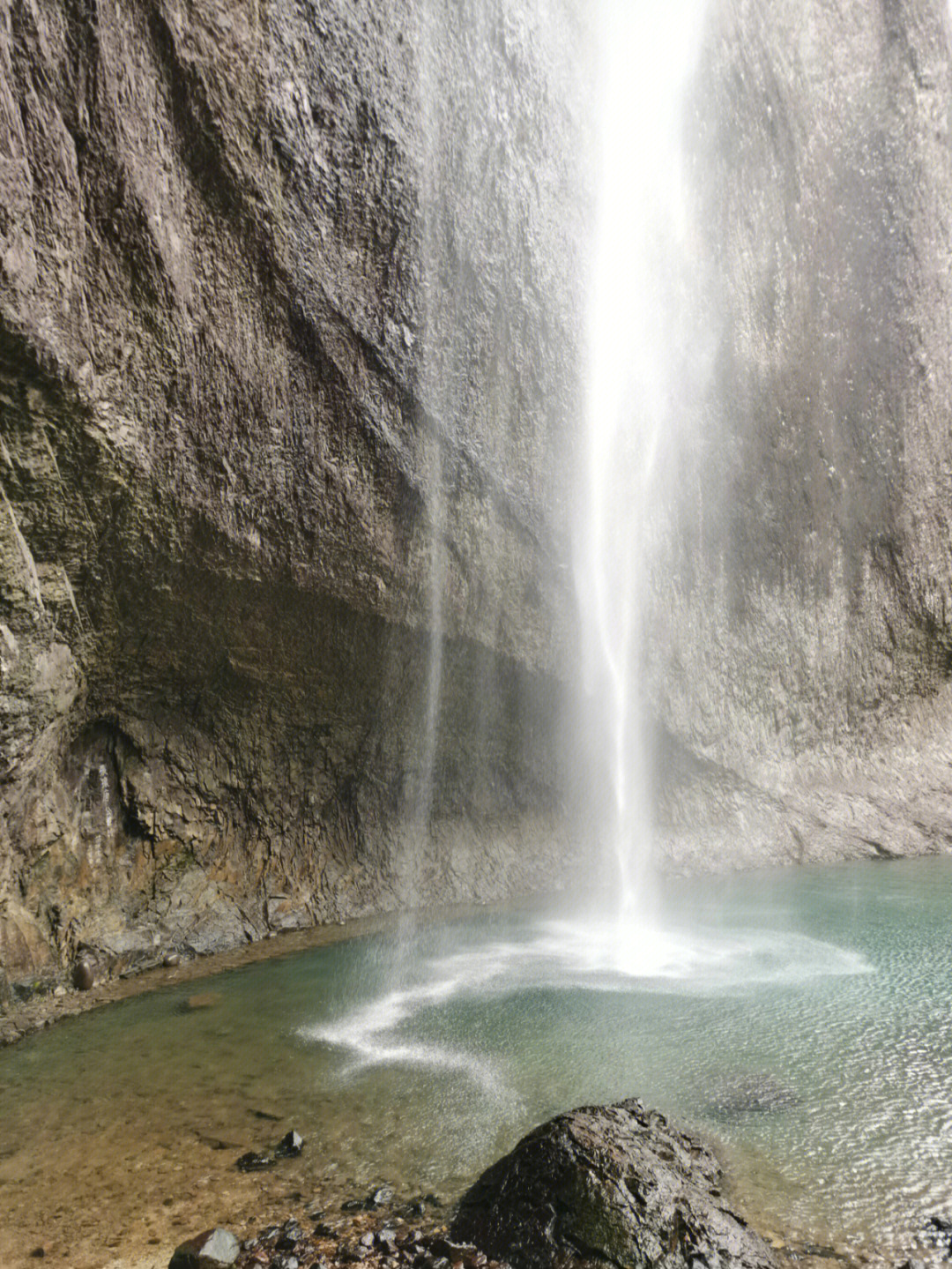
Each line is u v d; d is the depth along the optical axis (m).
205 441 6.61
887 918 7.83
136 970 6.40
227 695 7.43
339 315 7.45
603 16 10.50
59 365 5.35
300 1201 3.23
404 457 8.05
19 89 5.12
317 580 7.58
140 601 6.56
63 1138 3.80
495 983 6.04
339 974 6.34
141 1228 3.08
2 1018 5.23
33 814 5.85
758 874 10.38
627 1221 2.78
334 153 7.29
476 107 8.70
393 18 7.79
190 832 7.28
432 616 8.49
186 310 6.35
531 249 9.27
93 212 5.68
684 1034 4.89
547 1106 3.98
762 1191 3.16
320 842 8.23
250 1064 4.59
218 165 6.47
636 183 10.80
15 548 5.24
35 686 5.47
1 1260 2.90
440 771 9.01
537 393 9.36
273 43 6.79
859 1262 2.73
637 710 10.54
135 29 5.91
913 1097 3.95
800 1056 4.48
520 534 9.20
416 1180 3.36
